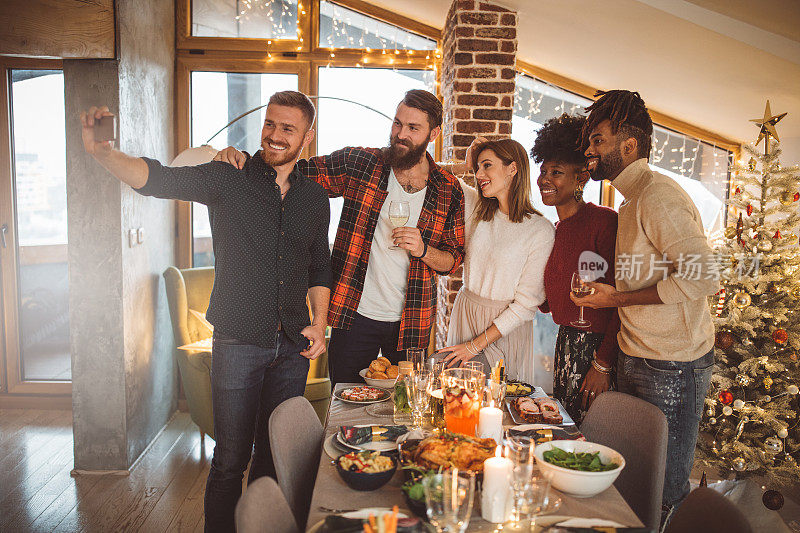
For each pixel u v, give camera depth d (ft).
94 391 10.39
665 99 13.09
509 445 4.34
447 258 8.17
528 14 11.23
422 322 8.50
